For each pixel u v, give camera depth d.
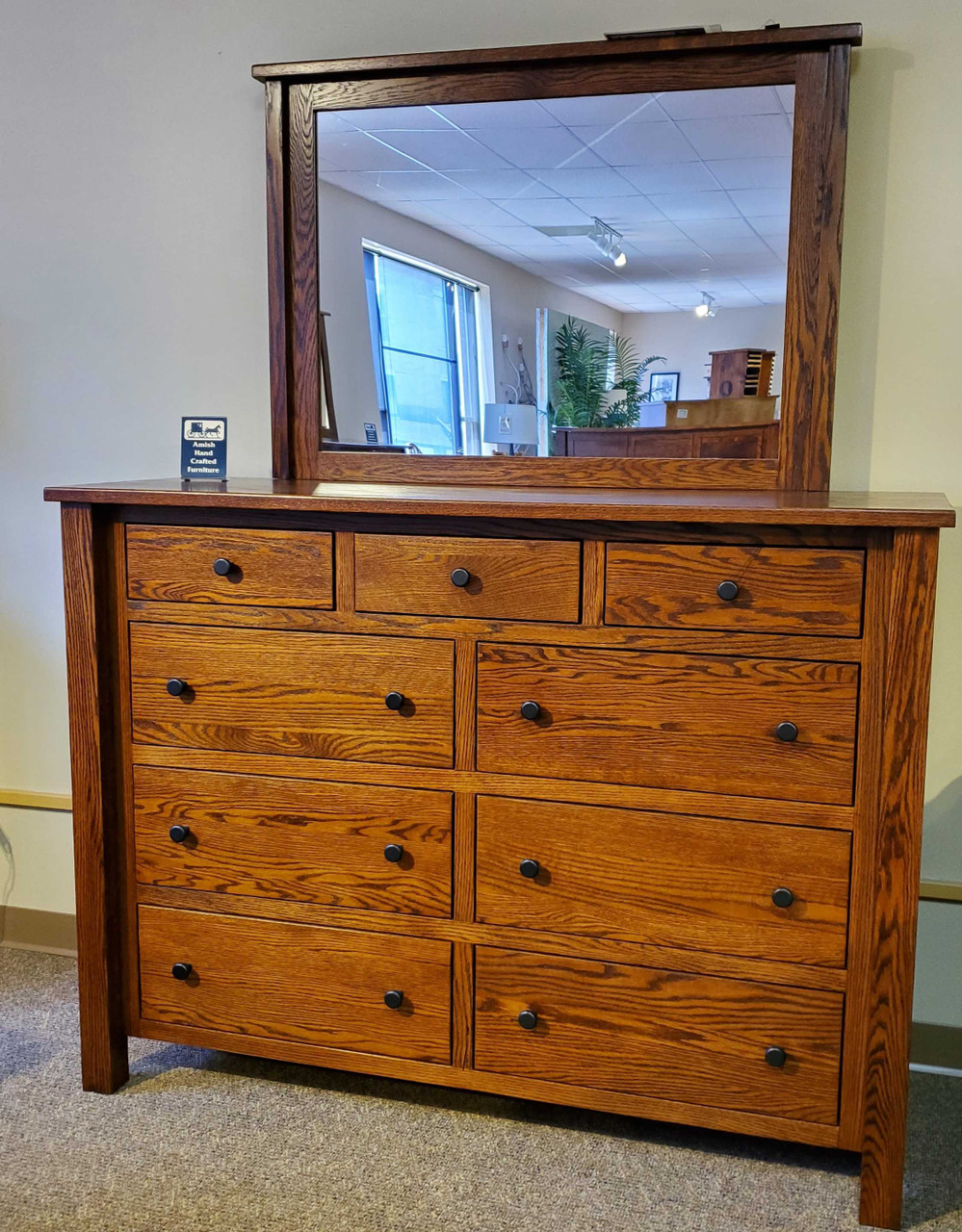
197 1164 1.75
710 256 1.99
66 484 2.44
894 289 1.93
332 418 2.22
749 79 1.90
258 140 2.21
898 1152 1.60
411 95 2.08
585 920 1.73
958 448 1.95
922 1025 2.09
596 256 2.05
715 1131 1.87
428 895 1.79
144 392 2.37
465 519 1.69
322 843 1.84
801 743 1.59
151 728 1.90
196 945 1.93
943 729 2.03
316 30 2.15
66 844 2.52
